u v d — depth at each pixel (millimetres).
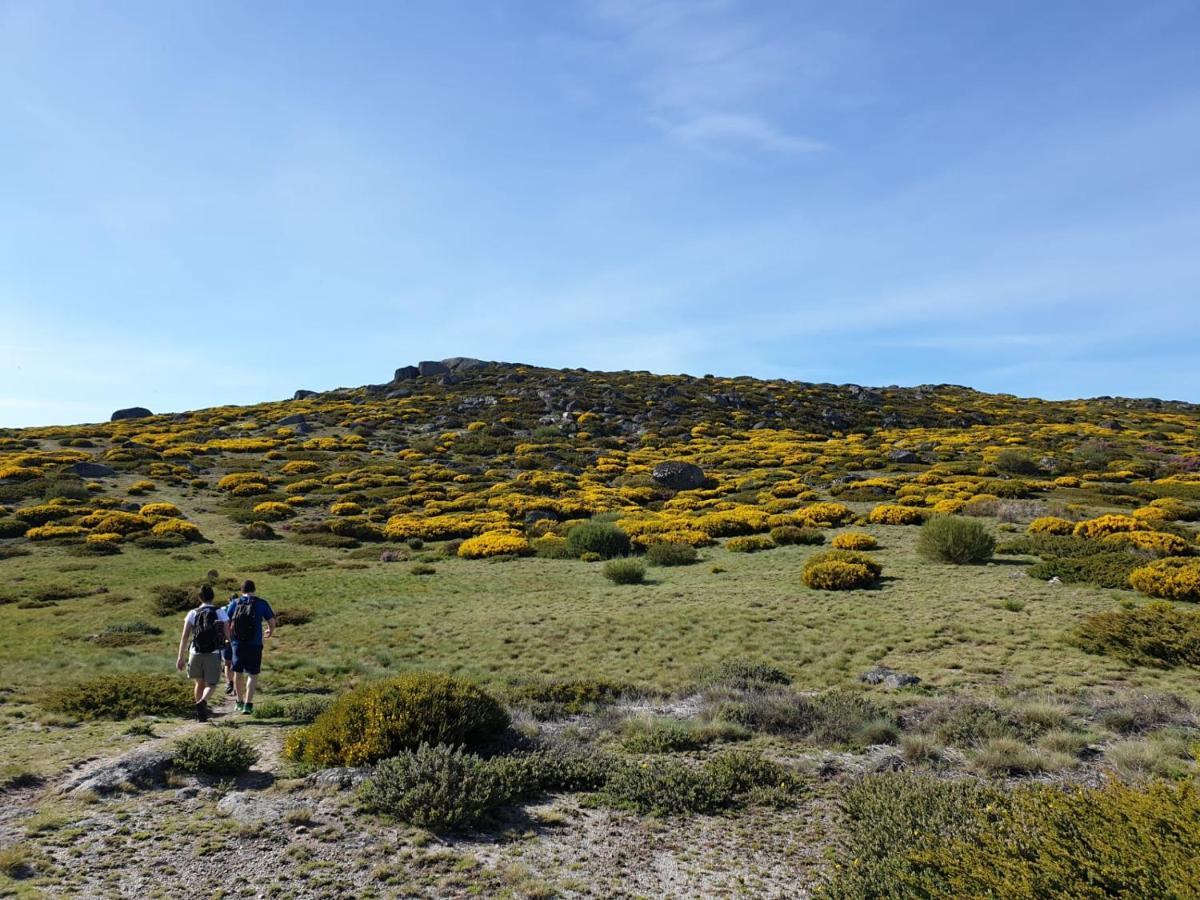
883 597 22344
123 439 72375
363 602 25344
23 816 6988
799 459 63312
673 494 53125
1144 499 43094
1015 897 4133
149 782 7879
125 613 23719
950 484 47250
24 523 38719
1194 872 3736
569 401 93688
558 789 8508
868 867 5484
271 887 5848
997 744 9500
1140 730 10484
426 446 73062
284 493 53344
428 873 6223
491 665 17234
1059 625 17875
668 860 6719
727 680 14336
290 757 9000
